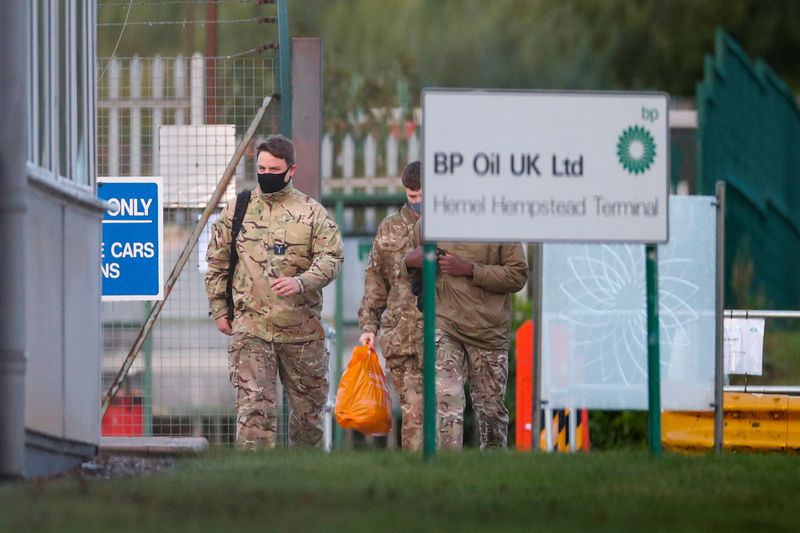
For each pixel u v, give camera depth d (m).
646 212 29.62
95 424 31.14
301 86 46.44
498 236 28.95
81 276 30.25
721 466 29.73
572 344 43.12
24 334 25.77
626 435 57.47
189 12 82.69
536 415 43.19
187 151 47.28
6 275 25.61
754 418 44.56
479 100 28.95
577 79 127.62
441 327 38.12
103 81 48.41
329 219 38.69
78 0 30.69
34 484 24.88
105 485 24.38
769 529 21.31
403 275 39.03
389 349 39.22
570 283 43.12
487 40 122.56
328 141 79.50
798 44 138.75
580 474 27.19
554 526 20.62
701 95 77.56
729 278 81.81
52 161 28.56
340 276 71.75
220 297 38.84
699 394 42.88
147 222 44.91
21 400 25.69
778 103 90.19
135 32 75.44
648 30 132.00
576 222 29.31
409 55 110.44
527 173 29.11
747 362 44.72
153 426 47.94
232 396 47.97
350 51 115.50
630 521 21.39
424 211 28.70
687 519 21.83
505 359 38.81
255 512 21.05
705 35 134.62
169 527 19.52
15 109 25.80
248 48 91.19
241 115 47.69
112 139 48.41
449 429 37.94
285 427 45.50
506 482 25.64
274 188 38.34
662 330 42.81
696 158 81.69
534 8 126.56
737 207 82.31
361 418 39.28
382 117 79.94
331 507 21.73
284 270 38.31
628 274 43.09
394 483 24.97
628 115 29.53
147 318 45.88
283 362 38.66
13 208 25.66
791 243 91.44
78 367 30.00
